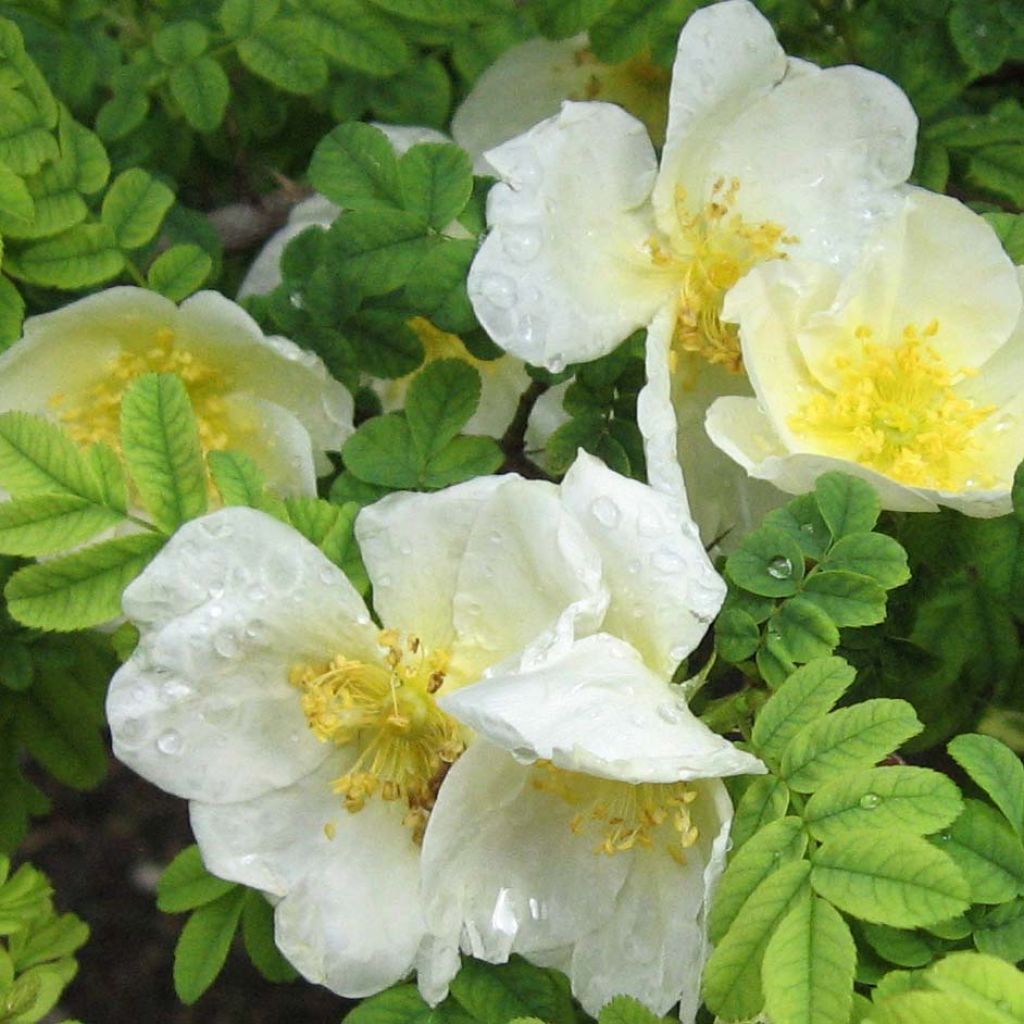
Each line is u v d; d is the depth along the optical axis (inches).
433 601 12.8
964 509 12.9
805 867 11.6
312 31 14.9
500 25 15.3
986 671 14.0
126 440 12.7
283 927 12.7
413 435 13.6
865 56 15.1
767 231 13.8
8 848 15.4
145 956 24.6
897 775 11.7
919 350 13.6
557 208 13.4
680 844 12.5
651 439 13.1
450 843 12.4
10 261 13.8
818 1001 11.3
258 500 12.9
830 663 12.1
